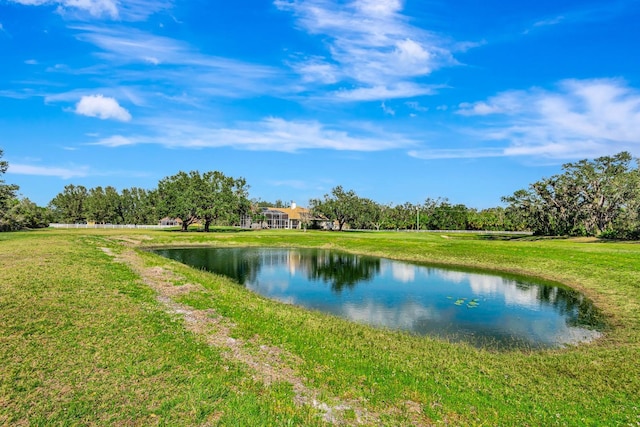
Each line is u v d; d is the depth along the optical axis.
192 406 7.19
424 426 7.31
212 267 35.19
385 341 13.21
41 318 11.35
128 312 12.78
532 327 17.19
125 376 8.20
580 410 8.29
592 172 72.75
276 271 33.19
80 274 18.36
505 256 37.97
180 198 80.75
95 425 6.45
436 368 10.45
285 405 7.54
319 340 12.12
